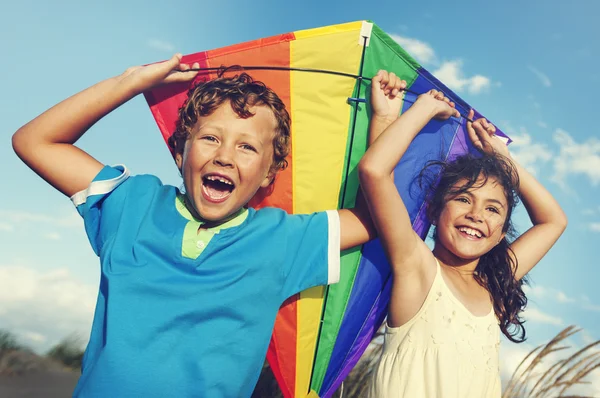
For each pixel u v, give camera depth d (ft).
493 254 3.47
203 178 2.93
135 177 3.11
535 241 3.58
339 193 3.38
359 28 3.27
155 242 2.89
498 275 3.45
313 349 3.39
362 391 4.25
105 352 2.68
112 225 2.96
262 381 4.30
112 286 2.79
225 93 3.00
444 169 3.42
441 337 3.10
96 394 2.63
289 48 3.26
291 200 3.36
